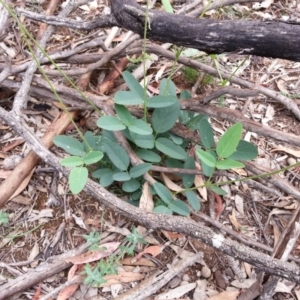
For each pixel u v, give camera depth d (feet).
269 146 2.06
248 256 1.48
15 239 1.69
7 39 2.24
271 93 2.13
